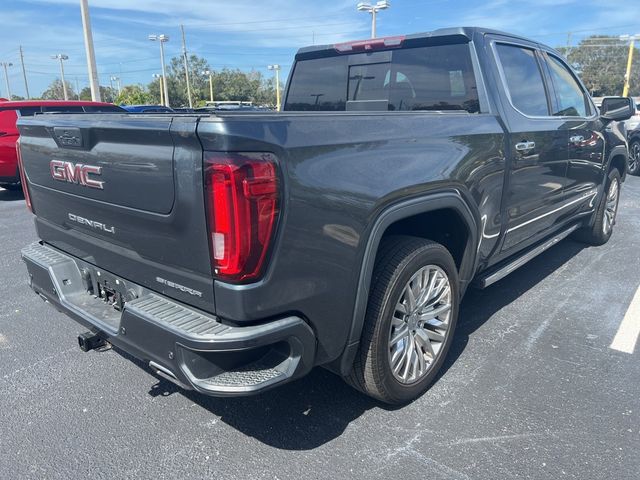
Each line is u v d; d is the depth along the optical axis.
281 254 2.12
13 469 2.50
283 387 3.19
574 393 3.08
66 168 2.75
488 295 4.62
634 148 12.23
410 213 2.68
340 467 2.50
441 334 3.13
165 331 2.17
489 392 3.10
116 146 2.36
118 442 2.70
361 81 4.13
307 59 4.48
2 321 4.22
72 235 2.94
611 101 5.20
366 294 2.52
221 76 83.44
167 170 2.14
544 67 4.24
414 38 3.72
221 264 2.05
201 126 1.97
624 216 7.77
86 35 19.62
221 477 2.45
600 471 2.45
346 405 3.00
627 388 3.13
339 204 2.30
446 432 2.74
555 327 3.97
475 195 3.16
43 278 3.06
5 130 10.12
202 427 2.82
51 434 2.77
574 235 6.11
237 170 1.95
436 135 2.88
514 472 2.45
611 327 3.97
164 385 3.24
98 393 3.16
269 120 2.08
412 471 2.46
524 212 3.87
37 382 3.28
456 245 3.29
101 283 2.84
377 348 2.66
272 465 2.52
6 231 7.40
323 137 2.26
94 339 2.75
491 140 3.28
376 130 2.53
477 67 3.46
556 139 4.11
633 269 5.32
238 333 2.09
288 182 2.09
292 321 2.21
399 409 2.95
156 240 2.32
